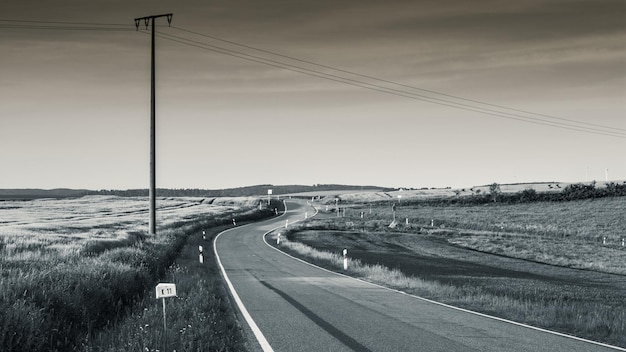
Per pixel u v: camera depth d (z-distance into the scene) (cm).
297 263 3216
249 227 6919
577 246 5994
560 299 2272
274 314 1430
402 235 6391
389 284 2252
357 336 1134
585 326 1293
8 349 810
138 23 3759
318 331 1190
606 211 9275
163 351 880
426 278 3102
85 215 8500
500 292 2464
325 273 2691
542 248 5728
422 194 15400
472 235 6594
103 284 1398
